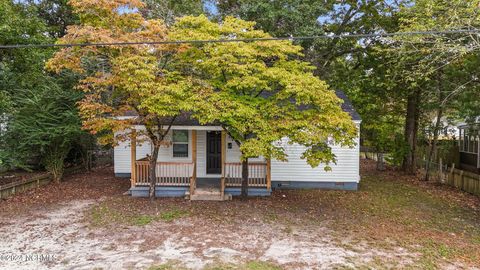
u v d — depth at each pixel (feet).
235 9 55.77
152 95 28.63
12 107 40.52
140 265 19.93
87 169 56.39
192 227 27.35
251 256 21.43
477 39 28.89
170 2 56.54
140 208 33.06
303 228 27.35
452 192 41.34
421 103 52.31
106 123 31.22
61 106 43.80
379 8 53.72
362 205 35.04
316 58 60.64
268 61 37.24
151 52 31.60
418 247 23.09
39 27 39.73
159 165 41.83
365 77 58.59
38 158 46.88
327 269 19.48
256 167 41.65
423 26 32.68
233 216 30.63
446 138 65.92
